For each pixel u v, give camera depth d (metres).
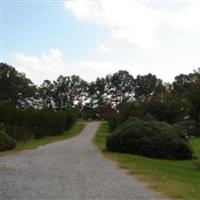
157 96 57.50
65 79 141.25
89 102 143.88
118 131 28.58
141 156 26.55
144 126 27.83
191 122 42.75
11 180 14.16
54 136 62.66
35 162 20.62
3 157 23.89
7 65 123.88
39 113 57.81
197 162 22.16
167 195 11.32
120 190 12.14
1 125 41.59
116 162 20.95
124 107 58.69
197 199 10.84
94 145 37.66
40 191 11.90
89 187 12.68
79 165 19.36
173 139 26.69
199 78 37.09
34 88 130.50
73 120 78.38
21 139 44.38
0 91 122.06
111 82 147.38
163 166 20.69
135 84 148.50
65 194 11.42
